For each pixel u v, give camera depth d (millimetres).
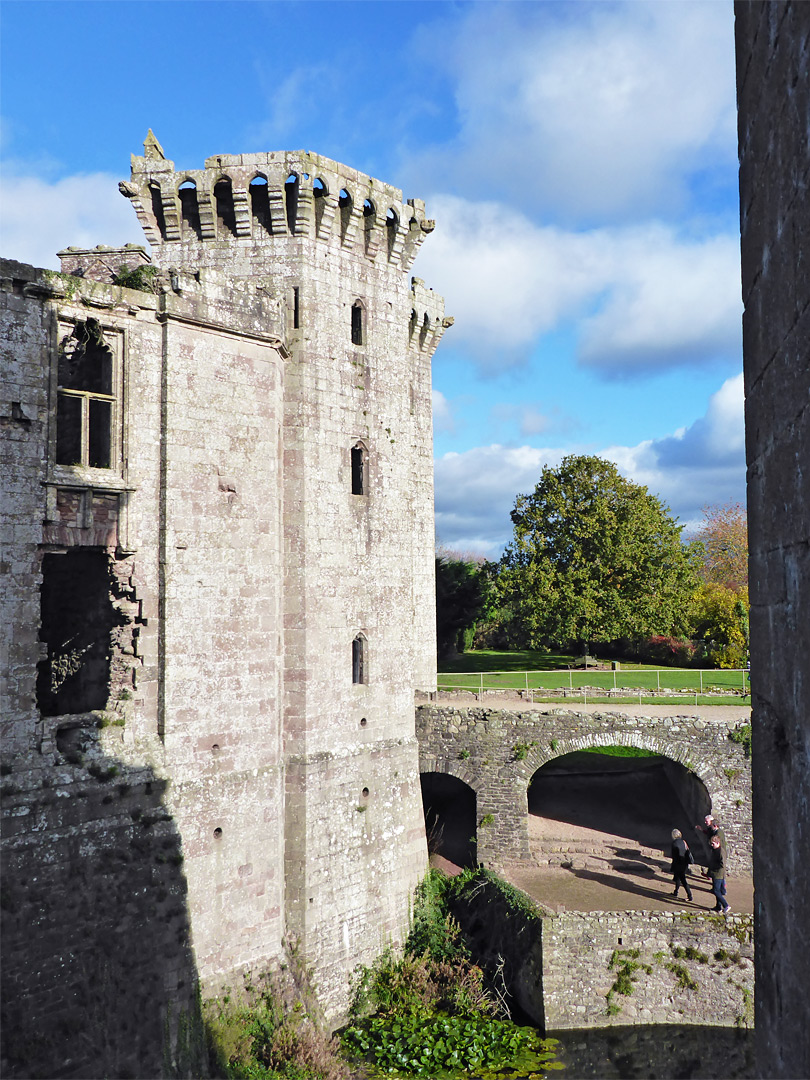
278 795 23500
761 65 5039
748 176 5457
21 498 18500
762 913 5297
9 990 17266
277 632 24047
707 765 29203
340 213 26547
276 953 22875
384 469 27891
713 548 78438
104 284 20203
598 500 46250
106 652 21984
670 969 24766
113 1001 18797
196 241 25922
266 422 23844
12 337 18531
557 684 40250
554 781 38094
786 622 4688
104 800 19375
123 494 20375
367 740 26531
